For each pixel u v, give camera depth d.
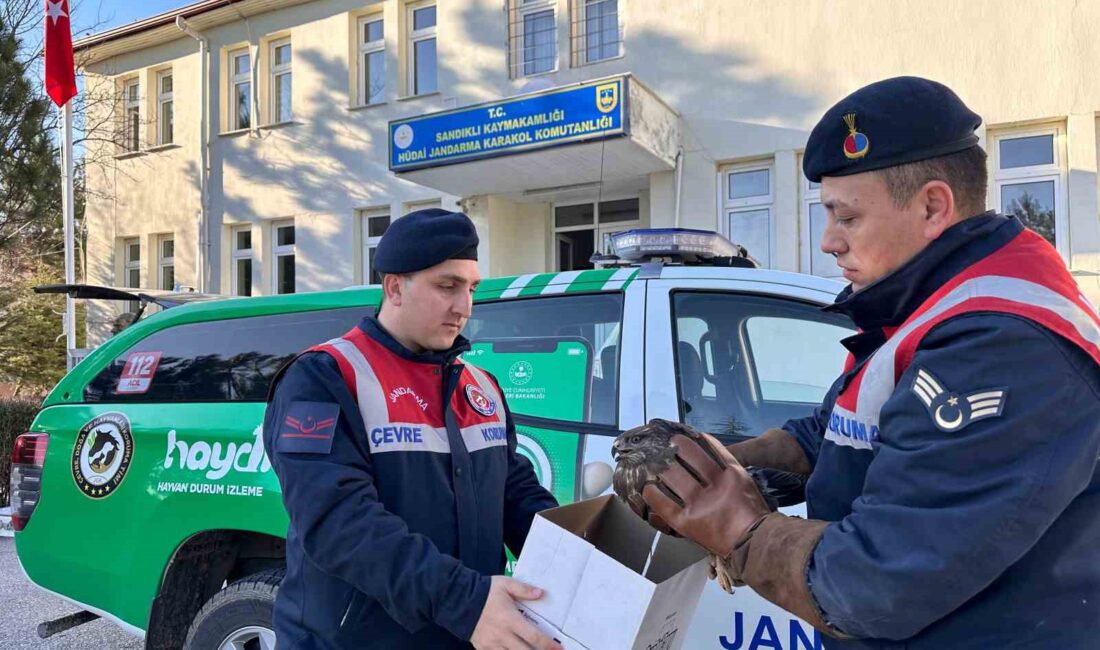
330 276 11.69
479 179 9.18
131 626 2.74
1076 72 7.27
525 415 2.47
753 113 8.63
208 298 3.66
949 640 0.98
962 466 0.90
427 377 1.58
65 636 4.02
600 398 2.40
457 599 1.26
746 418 2.35
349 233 11.53
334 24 11.60
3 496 7.12
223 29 12.69
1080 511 0.96
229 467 2.63
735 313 2.44
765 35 8.56
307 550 1.35
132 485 2.80
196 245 13.01
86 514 2.88
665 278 2.48
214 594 2.65
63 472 2.96
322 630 1.44
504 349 2.61
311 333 2.79
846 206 1.11
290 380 1.47
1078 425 0.90
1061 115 7.33
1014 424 0.88
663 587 1.18
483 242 9.95
